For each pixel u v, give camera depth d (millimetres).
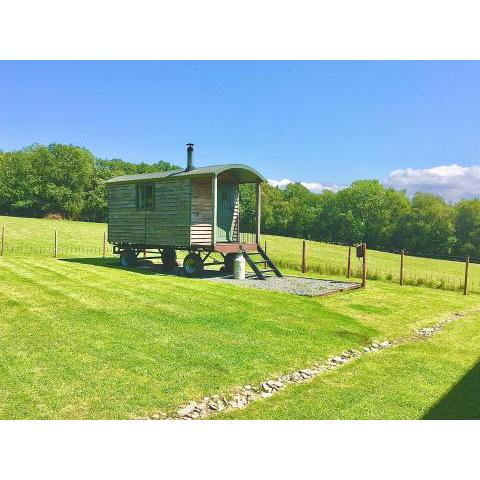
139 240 20703
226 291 14820
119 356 8156
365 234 86812
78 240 40562
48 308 11195
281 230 96000
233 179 20984
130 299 12727
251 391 7168
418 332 11555
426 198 79438
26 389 6641
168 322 10539
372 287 18203
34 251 30781
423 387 7578
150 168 114250
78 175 85688
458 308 15023
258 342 9469
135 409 6285
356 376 8008
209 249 18359
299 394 7129
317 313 12438
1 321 9859
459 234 75000
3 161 82812
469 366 8812
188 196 18641
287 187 106125
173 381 7250
